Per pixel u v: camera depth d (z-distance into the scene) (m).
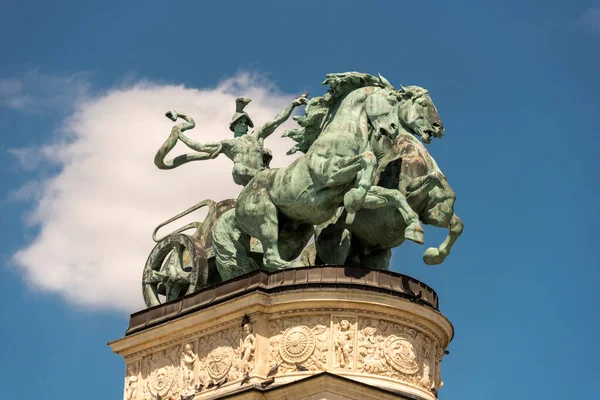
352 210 37.44
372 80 40.09
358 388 36.47
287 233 39.94
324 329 37.25
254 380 37.19
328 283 37.41
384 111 39.09
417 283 38.44
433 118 40.12
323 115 40.53
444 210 38.91
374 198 38.09
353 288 37.38
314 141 39.59
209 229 42.59
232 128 43.59
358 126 38.78
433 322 38.38
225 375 38.00
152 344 40.16
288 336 37.41
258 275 38.12
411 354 37.72
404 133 40.19
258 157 42.34
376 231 39.28
